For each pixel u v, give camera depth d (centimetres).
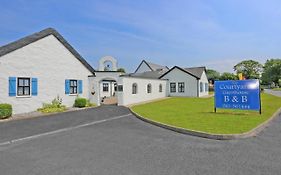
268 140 827
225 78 6950
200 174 525
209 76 7325
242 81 1507
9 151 743
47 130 1096
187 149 729
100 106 2338
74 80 2327
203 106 2139
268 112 1565
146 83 2992
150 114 1552
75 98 2314
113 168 571
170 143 807
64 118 1505
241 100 1509
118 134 972
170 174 528
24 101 1848
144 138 891
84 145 797
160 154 680
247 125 1057
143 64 5562
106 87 3981
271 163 590
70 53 2289
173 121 1216
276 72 9381
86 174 536
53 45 2117
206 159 629
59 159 649
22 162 629
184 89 3684
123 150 728
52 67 2098
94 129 1096
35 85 1939
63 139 896
